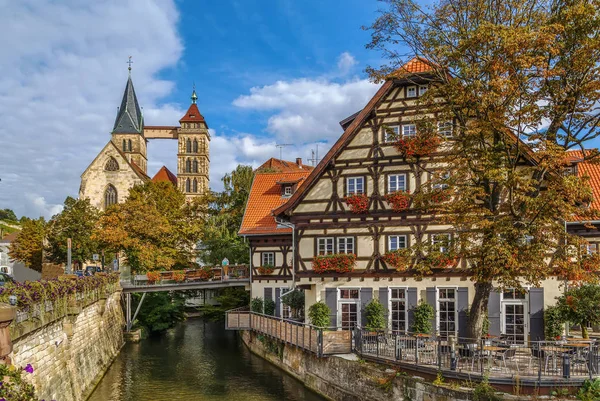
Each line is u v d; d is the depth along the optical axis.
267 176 33.62
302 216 23.08
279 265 30.20
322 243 22.81
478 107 15.03
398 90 22.08
